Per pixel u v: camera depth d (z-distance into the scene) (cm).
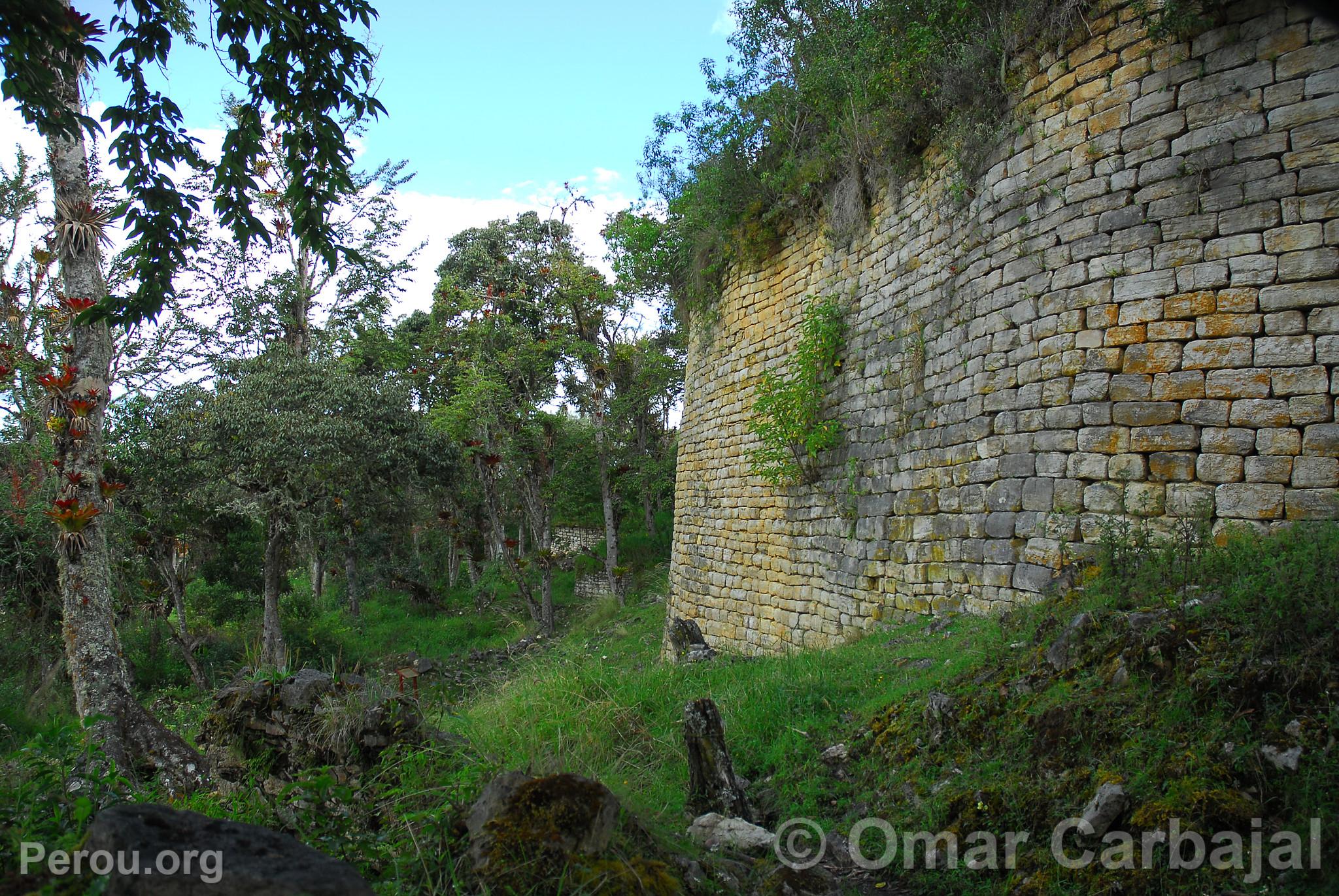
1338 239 591
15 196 2142
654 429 3141
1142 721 420
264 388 2138
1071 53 755
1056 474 732
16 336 1655
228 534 2533
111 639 924
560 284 2858
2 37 487
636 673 823
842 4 1191
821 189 1195
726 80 1342
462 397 2533
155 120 563
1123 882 356
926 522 911
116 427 2053
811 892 403
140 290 618
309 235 636
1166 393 660
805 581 1177
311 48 557
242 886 247
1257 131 632
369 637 2619
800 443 1169
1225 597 473
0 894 276
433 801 414
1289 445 598
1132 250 691
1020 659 534
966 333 863
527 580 3012
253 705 575
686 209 1537
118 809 275
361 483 2280
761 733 620
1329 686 385
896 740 532
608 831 336
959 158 879
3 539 1728
